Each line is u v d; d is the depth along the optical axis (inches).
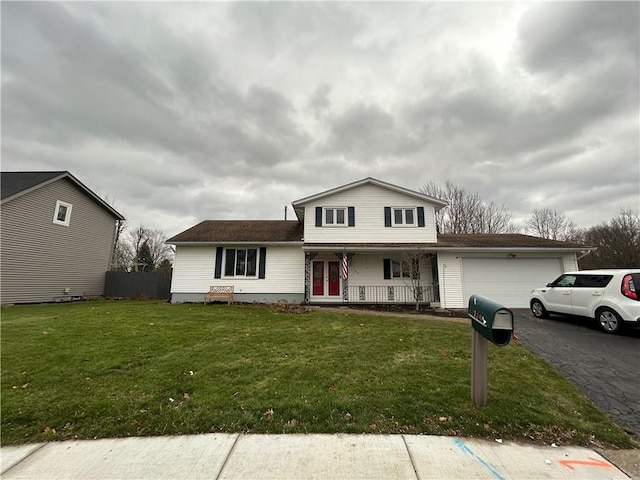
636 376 179.5
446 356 206.4
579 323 334.3
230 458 98.0
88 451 103.3
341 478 88.1
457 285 500.7
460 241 566.3
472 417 124.0
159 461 97.0
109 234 751.1
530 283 498.9
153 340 241.9
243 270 573.0
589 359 210.7
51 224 596.4
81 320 325.4
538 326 319.6
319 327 303.3
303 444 106.2
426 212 577.0
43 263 578.2
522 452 102.0
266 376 167.9
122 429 116.8
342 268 554.9
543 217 1331.2
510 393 146.9
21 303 534.9
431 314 426.3
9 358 195.3
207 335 262.2
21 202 540.1
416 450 102.3
